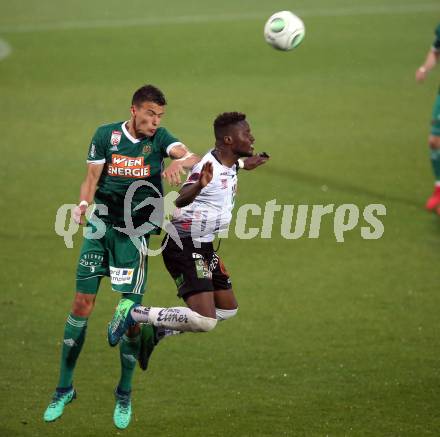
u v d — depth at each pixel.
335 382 30.28
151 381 30.56
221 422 27.67
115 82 74.75
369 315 35.84
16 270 40.19
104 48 85.19
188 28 92.38
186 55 82.88
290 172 53.91
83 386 30.19
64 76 76.44
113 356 32.50
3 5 104.56
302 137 61.09
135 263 26.84
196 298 25.84
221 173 25.34
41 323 34.91
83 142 59.56
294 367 31.44
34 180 52.12
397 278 39.66
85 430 27.33
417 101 69.12
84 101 69.25
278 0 105.19
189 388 30.02
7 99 69.62
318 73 77.38
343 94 71.19
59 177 52.69
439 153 46.97
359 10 98.75
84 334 26.91
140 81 75.12
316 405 28.73
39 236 44.31
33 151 57.56
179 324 25.70
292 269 40.78
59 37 89.12
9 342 33.22
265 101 69.50
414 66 78.56
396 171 54.06
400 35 88.38
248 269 40.78
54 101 69.25
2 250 42.41
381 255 42.34
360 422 27.58
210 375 30.94
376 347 32.94
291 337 33.91
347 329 34.56
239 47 85.12
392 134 61.50
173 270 26.36
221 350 32.88
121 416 26.88
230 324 35.16
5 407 28.58
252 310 36.44
